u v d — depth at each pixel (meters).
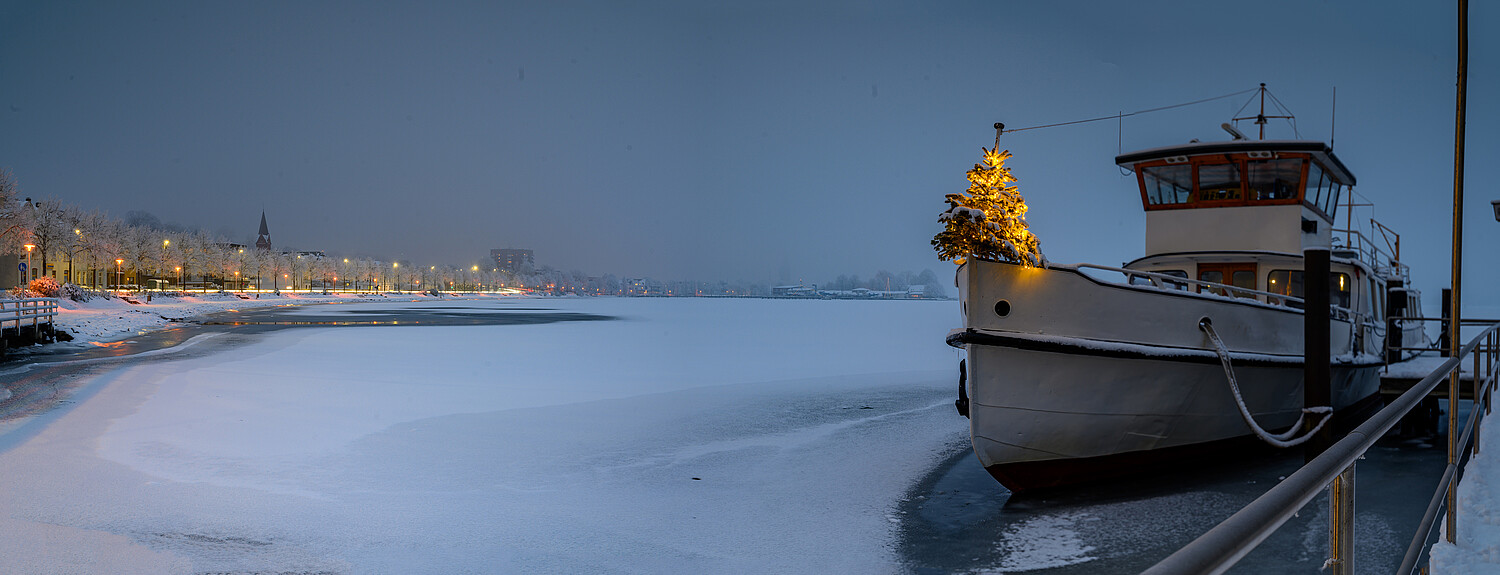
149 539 9.28
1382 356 17.47
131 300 70.50
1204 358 11.57
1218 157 14.65
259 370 25.83
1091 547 9.16
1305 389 11.41
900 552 9.20
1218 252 14.68
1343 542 2.63
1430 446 13.88
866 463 13.72
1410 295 20.34
